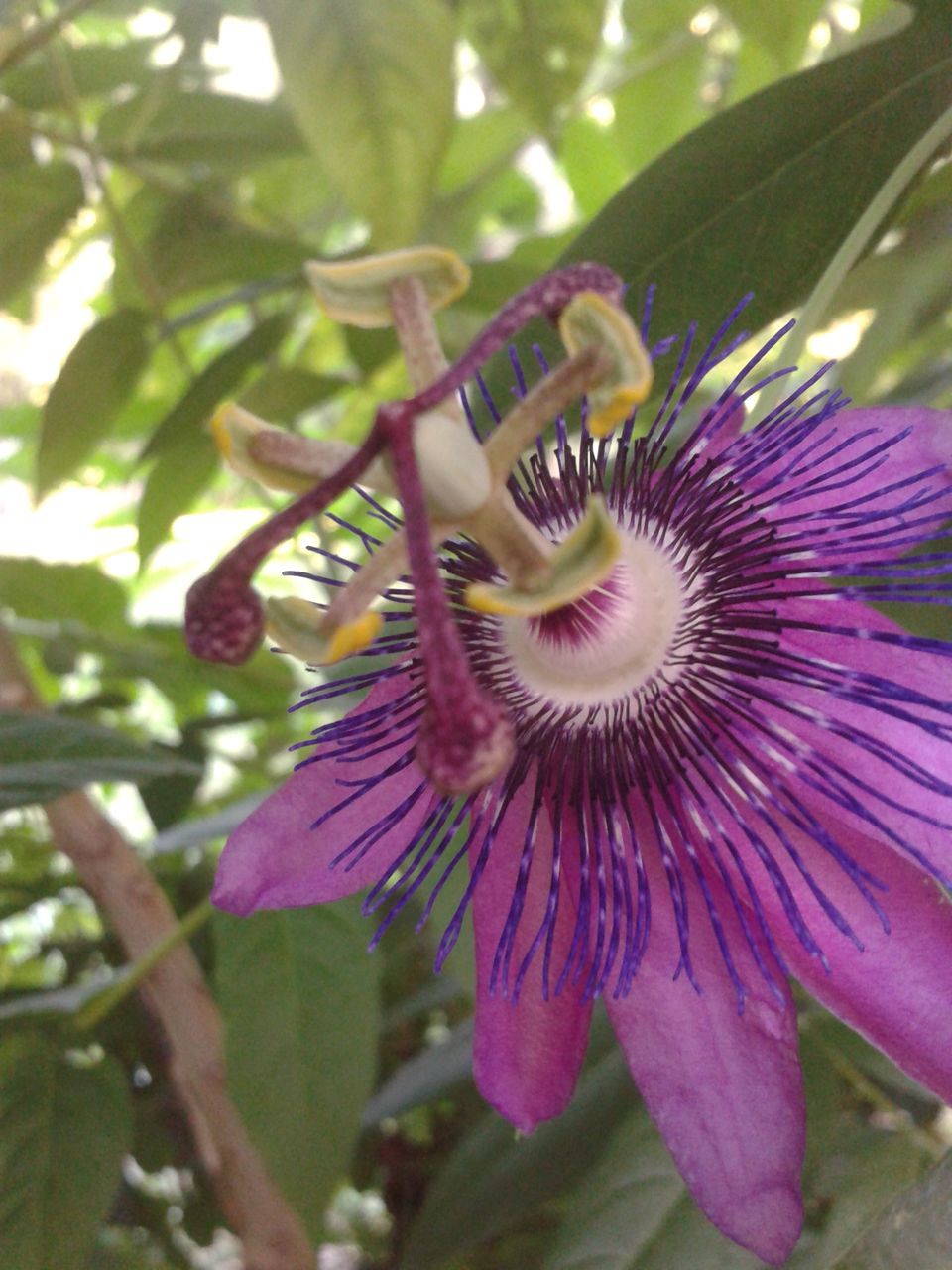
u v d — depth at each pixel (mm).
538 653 105
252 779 232
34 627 201
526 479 107
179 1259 209
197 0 172
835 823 94
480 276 181
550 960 95
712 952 94
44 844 208
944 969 88
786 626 97
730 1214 87
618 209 116
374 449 78
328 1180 127
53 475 189
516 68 178
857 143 117
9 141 181
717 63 235
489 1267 193
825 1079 125
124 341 181
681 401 103
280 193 215
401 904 93
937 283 154
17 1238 124
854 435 99
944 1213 90
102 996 141
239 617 77
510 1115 89
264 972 133
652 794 100
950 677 93
